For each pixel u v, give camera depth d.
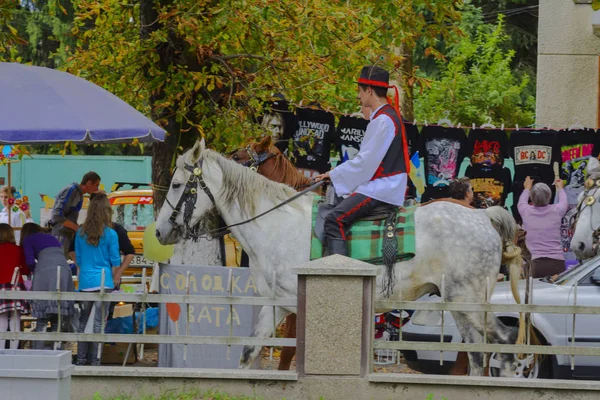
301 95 16.31
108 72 16.61
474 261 10.48
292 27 15.61
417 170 16.45
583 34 22.05
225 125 15.88
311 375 10.17
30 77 12.10
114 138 11.52
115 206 23.75
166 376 10.34
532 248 15.82
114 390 10.40
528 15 41.88
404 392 10.13
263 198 11.17
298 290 10.22
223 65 16.12
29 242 13.17
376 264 10.54
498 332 10.61
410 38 16.22
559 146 16.89
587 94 22.08
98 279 13.34
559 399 10.02
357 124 16.36
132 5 16.75
